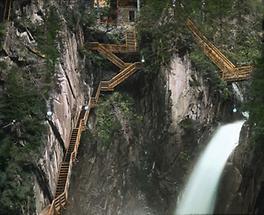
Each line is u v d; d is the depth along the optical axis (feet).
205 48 200.03
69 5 194.39
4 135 145.38
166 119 190.60
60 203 154.61
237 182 156.56
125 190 182.19
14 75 152.56
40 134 151.53
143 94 195.93
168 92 192.03
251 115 147.02
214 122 196.75
